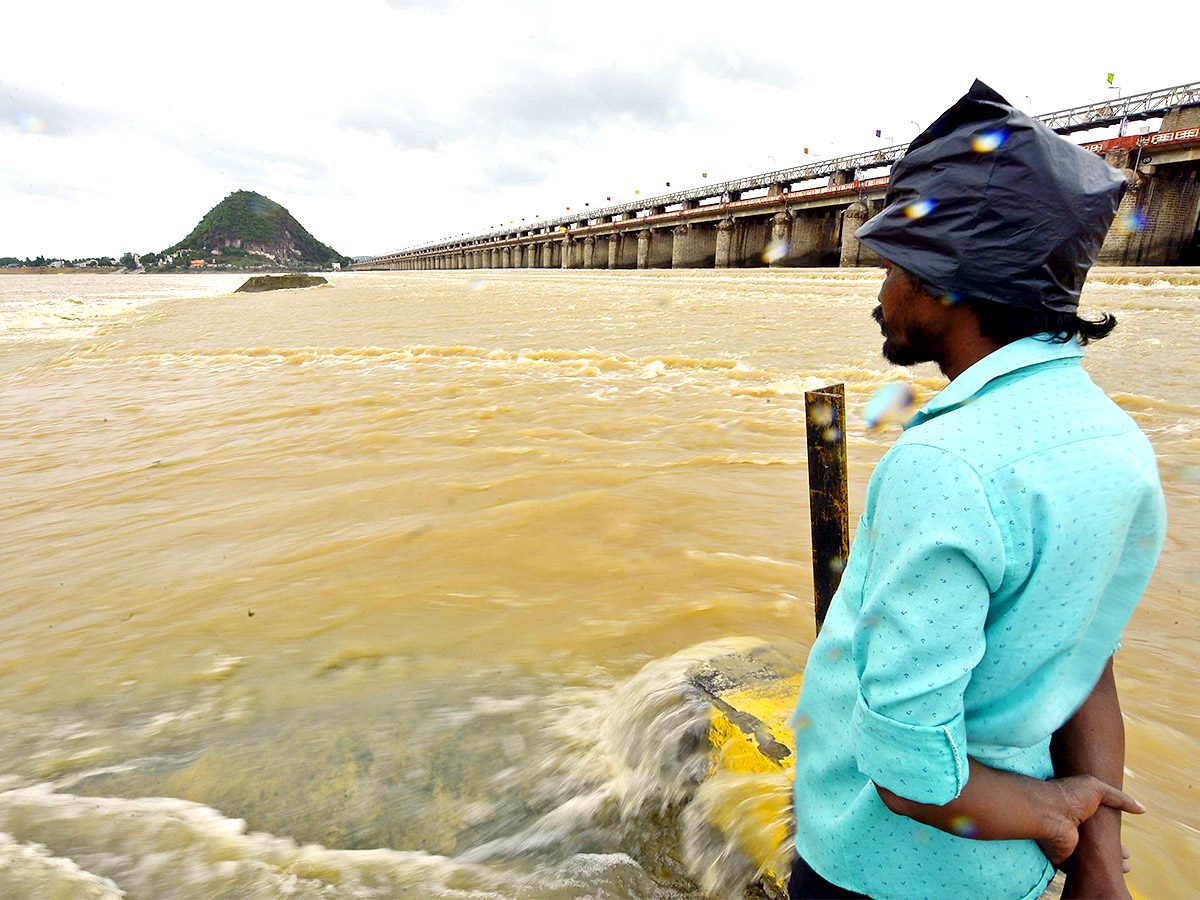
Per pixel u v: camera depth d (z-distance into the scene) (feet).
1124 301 42.88
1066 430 2.39
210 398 24.07
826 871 3.21
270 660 8.05
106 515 13.29
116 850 5.36
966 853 2.82
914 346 2.93
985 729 2.63
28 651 8.50
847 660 2.98
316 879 5.08
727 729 5.62
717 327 35.65
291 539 11.64
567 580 9.68
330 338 38.47
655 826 5.41
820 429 4.73
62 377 31.22
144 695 7.47
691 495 12.60
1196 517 10.91
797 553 10.21
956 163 2.52
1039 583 2.36
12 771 6.32
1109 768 3.14
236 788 6.00
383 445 16.81
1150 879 4.81
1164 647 7.66
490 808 5.70
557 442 16.33
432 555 10.70
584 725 6.61
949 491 2.34
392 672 7.70
